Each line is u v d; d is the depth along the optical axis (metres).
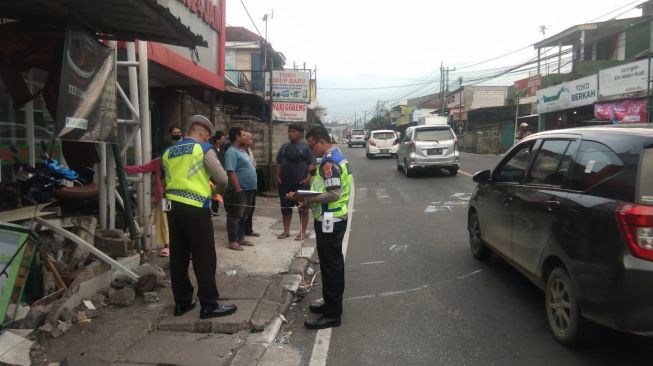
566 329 4.10
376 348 4.30
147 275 5.23
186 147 4.70
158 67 9.23
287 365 4.01
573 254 3.92
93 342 4.17
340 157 4.79
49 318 4.35
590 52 29.67
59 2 4.37
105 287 5.29
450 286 5.88
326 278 4.78
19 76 4.98
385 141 27.75
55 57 5.01
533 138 5.50
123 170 6.02
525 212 4.97
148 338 4.39
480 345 4.30
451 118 53.03
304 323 4.88
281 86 18.00
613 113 21.44
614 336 4.34
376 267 6.79
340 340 4.48
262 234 8.77
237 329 4.59
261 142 14.60
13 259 4.01
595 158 4.05
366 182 16.77
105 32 5.39
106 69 5.33
